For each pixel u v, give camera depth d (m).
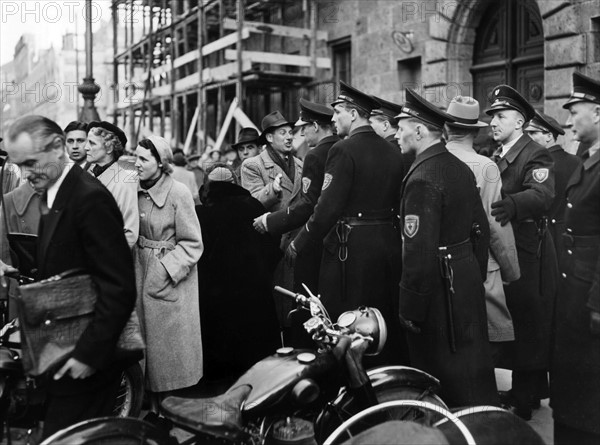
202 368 4.55
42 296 2.71
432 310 3.70
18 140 2.81
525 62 9.13
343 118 4.38
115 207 2.88
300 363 3.09
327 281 4.35
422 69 10.39
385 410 3.27
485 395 3.73
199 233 4.40
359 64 11.73
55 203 2.86
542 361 4.54
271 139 6.25
